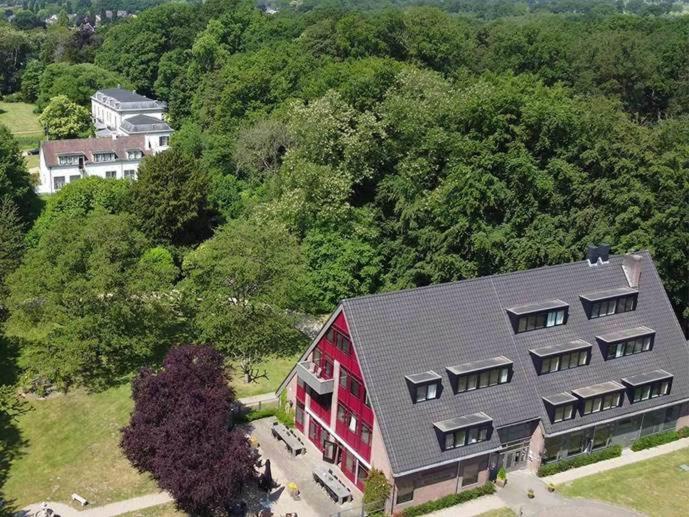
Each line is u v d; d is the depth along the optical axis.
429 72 85.81
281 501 45.22
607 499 46.88
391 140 76.19
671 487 48.72
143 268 60.12
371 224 74.69
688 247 65.50
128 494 45.41
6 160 93.56
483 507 45.22
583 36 145.50
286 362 64.25
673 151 70.06
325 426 49.75
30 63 184.12
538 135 72.75
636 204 67.25
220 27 148.50
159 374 47.97
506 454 48.16
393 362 45.31
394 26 120.94
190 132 112.88
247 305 60.09
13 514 43.12
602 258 55.31
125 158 118.38
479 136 72.38
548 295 52.41
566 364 50.66
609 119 75.81
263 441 51.94
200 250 68.44
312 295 72.06
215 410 44.47
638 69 114.62
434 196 69.50
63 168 113.62
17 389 57.22
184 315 65.81
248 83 111.19
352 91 83.19
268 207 74.69
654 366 53.81
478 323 49.19
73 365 55.47
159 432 44.12
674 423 55.38
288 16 181.88
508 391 48.03
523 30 124.44
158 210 81.44
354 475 47.38
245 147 96.69
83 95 153.50
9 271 66.75
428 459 43.34
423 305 48.06
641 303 55.53
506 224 68.69
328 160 76.19
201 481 40.22
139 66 162.25
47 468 48.03
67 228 60.34
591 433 51.00
